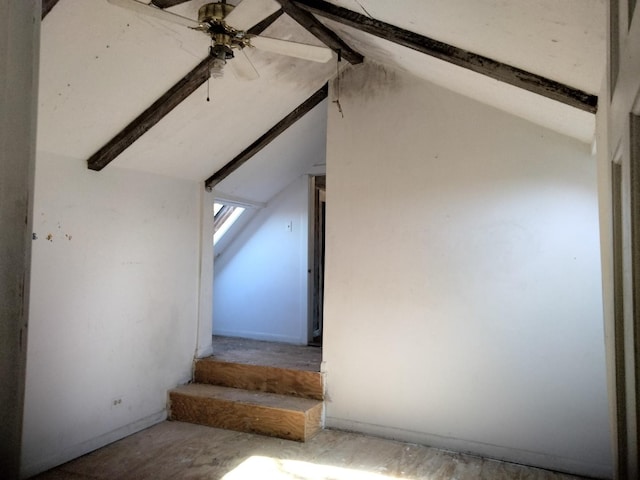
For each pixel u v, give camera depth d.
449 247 3.56
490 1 1.73
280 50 2.35
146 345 3.88
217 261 5.95
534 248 3.31
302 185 5.52
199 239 4.52
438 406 3.52
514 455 3.29
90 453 3.36
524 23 1.79
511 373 3.33
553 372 3.23
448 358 3.52
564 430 3.18
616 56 0.96
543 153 3.31
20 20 0.55
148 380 3.90
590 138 3.06
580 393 3.15
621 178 0.89
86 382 3.36
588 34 1.63
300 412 3.60
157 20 2.58
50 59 2.49
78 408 3.30
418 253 3.65
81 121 3.01
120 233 3.65
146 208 3.89
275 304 5.57
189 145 3.85
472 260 3.48
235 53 2.45
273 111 4.03
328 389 3.88
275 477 3.03
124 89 2.95
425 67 3.26
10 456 0.52
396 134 3.77
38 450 3.04
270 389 4.09
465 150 3.54
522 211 3.36
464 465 3.23
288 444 3.54
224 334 5.87
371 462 3.26
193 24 2.15
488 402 3.38
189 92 3.15
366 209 3.84
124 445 3.51
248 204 5.37
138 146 3.53
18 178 0.54
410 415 3.61
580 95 2.25
